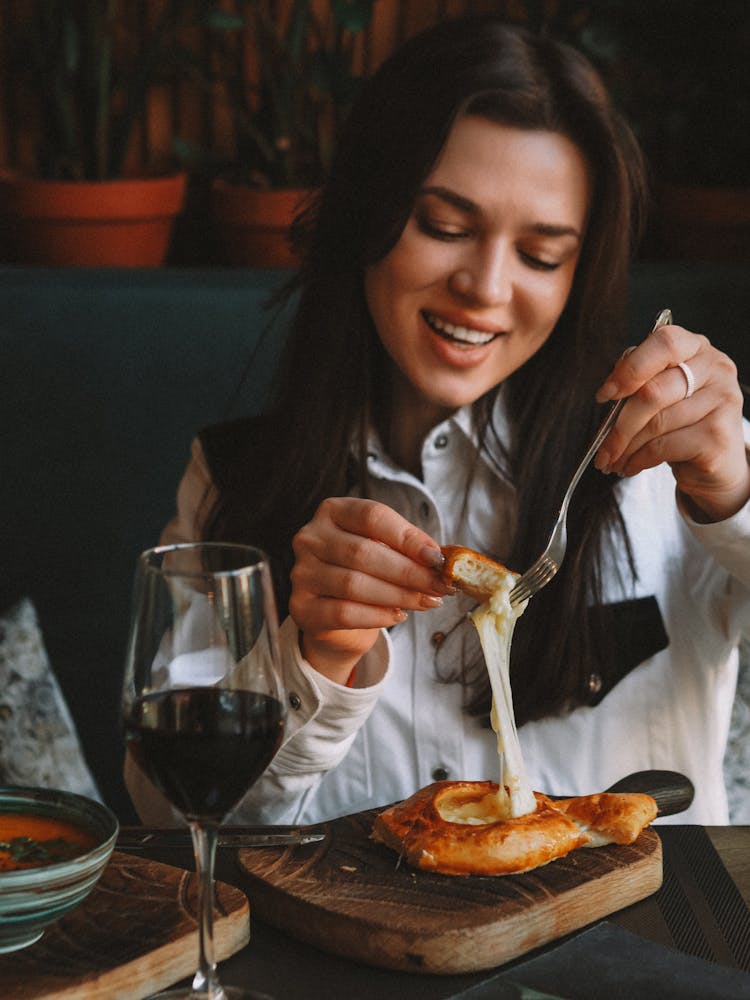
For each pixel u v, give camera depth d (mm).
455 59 1353
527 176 1361
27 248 2488
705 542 1385
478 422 1564
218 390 2318
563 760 1557
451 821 1094
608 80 2738
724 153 2621
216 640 889
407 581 1165
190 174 2758
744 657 1895
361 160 1483
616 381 1205
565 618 1482
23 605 2172
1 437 2287
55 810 1029
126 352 2287
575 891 997
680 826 1191
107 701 2361
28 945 932
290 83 2570
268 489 1618
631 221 1604
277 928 1015
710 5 2572
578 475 1224
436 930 935
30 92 2682
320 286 1584
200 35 2734
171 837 1158
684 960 926
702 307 2395
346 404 1601
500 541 1608
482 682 1531
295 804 1393
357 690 1279
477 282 1394
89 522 2324
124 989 898
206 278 2357
